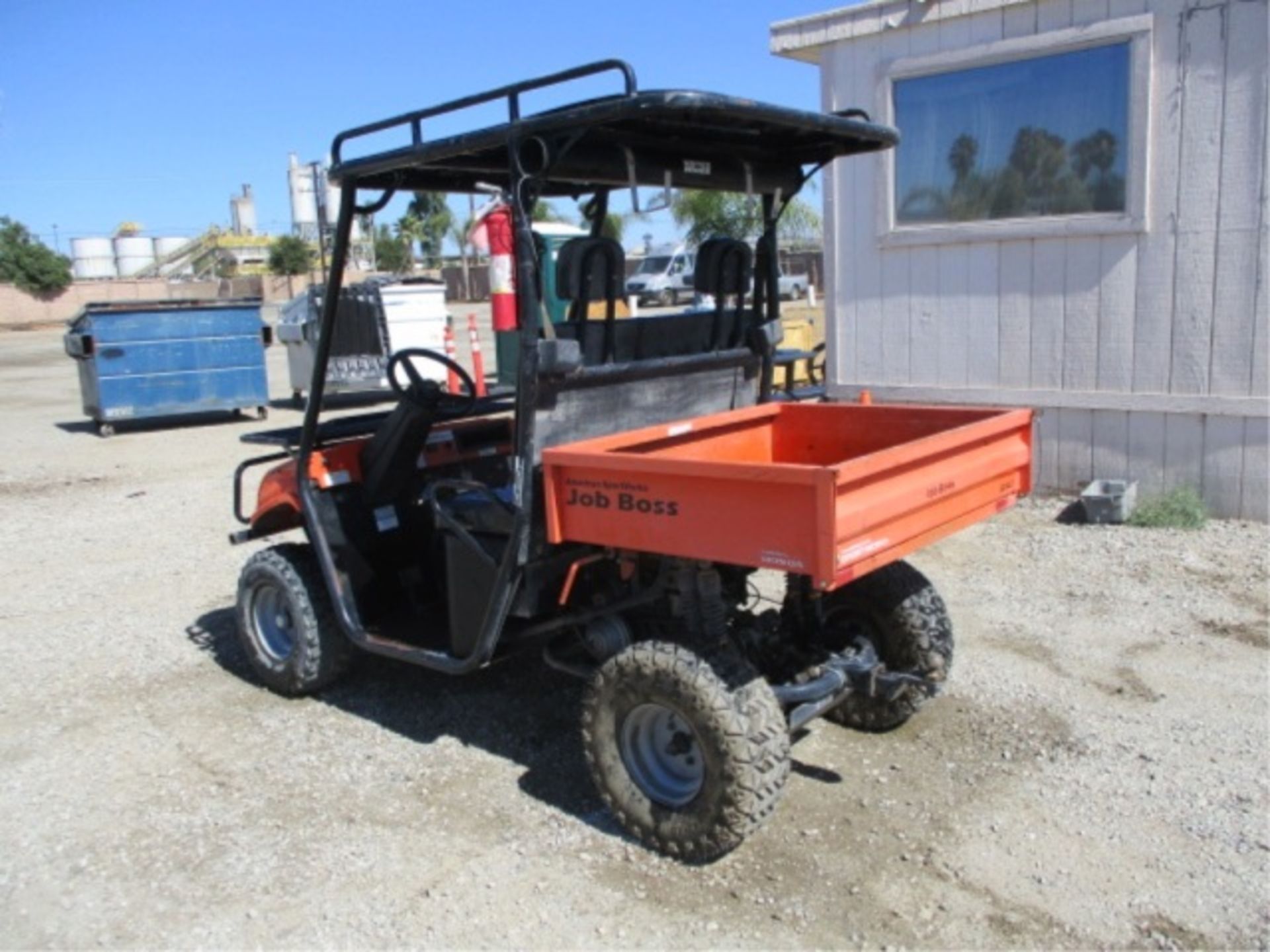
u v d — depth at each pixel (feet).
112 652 18.22
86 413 43.19
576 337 12.25
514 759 13.69
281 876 11.28
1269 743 13.24
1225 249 21.43
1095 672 15.49
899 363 26.27
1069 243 23.26
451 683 16.16
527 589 12.10
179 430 42.78
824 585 9.59
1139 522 22.06
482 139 11.53
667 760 11.57
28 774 13.79
